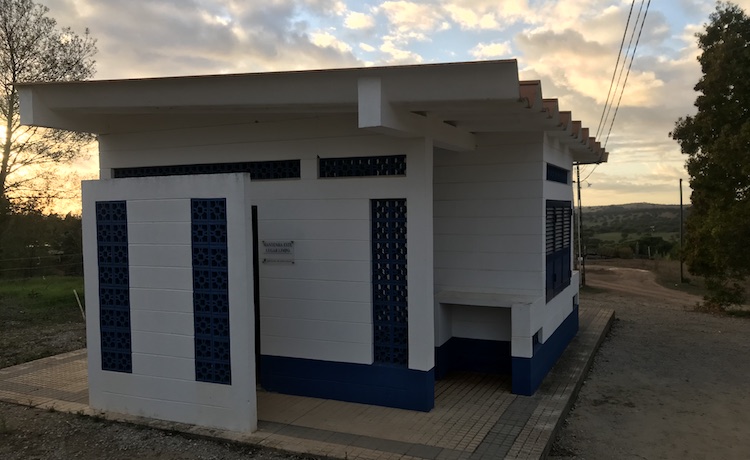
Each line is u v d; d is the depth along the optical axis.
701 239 15.08
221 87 5.29
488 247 7.11
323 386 6.13
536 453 4.78
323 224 6.03
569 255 9.16
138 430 5.46
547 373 7.26
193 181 5.31
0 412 6.12
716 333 11.16
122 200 5.68
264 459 4.80
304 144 6.07
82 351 9.04
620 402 6.80
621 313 13.76
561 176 8.38
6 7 16.19
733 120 14.30
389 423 5.44
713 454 5.35
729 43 14.18
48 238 20.28
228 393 5.29
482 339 7.20
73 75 17.20
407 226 5.66
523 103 4.64
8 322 12.22
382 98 4.66
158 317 5.57
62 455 5.02
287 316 6.27
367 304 5.88
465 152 7.17
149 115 6.74
